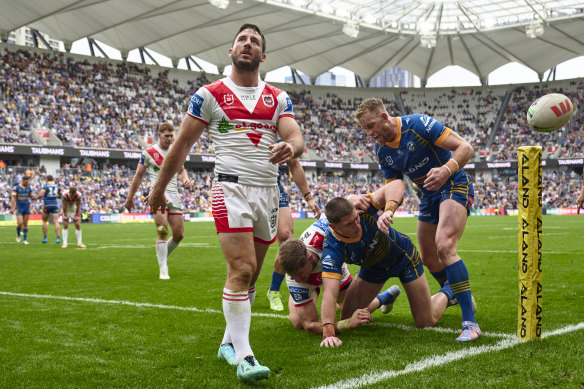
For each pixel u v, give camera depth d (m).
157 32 39.06
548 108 3.73
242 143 3.35
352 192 47.75
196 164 42.88
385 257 4.11
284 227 6.23
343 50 46.22
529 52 46.50
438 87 54.84
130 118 40.97
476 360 3.27
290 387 2.88
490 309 5.10
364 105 4.42
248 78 3.45
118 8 33.91
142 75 44.16
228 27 39.66
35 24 37.72
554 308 5.01
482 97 53.59
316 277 4.33
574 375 2.92
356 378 2.99
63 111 37.75
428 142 4.38
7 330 4.39
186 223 31.62
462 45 46.59
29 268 9.11
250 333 4.30
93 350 3.75
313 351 3.67
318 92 53.19
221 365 3.36
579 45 43.69
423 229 4.84
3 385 2.99
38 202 32.00
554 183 46.75
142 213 36.03
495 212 45.62
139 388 2.93
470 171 50.69
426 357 3.40
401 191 3.96
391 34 42.41
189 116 3.38
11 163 34.72
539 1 37.50
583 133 46.66
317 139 48.78
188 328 4.46
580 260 9.43
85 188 35.50
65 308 5.40
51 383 3.02
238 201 3.30
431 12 40.84
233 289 3.22
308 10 35.81
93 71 41.34
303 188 6.25
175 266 9.51
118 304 5.63
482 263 9.41
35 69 38.25
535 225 3.67
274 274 5.52
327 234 4.11
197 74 47.69
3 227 27.75
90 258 10.91
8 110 35.16
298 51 45.19
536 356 3.30
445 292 4.63
